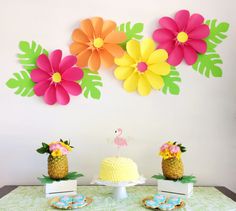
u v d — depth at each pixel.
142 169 1.75
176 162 1.50
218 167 1.76
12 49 1.78
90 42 1.75
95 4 1.77
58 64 1.75
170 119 1.77
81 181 1.76
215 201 1.41
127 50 1.74
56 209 1.29
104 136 1.76
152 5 1.78
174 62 1.75
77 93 1.75
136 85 1.76
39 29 1.77
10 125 1.76
